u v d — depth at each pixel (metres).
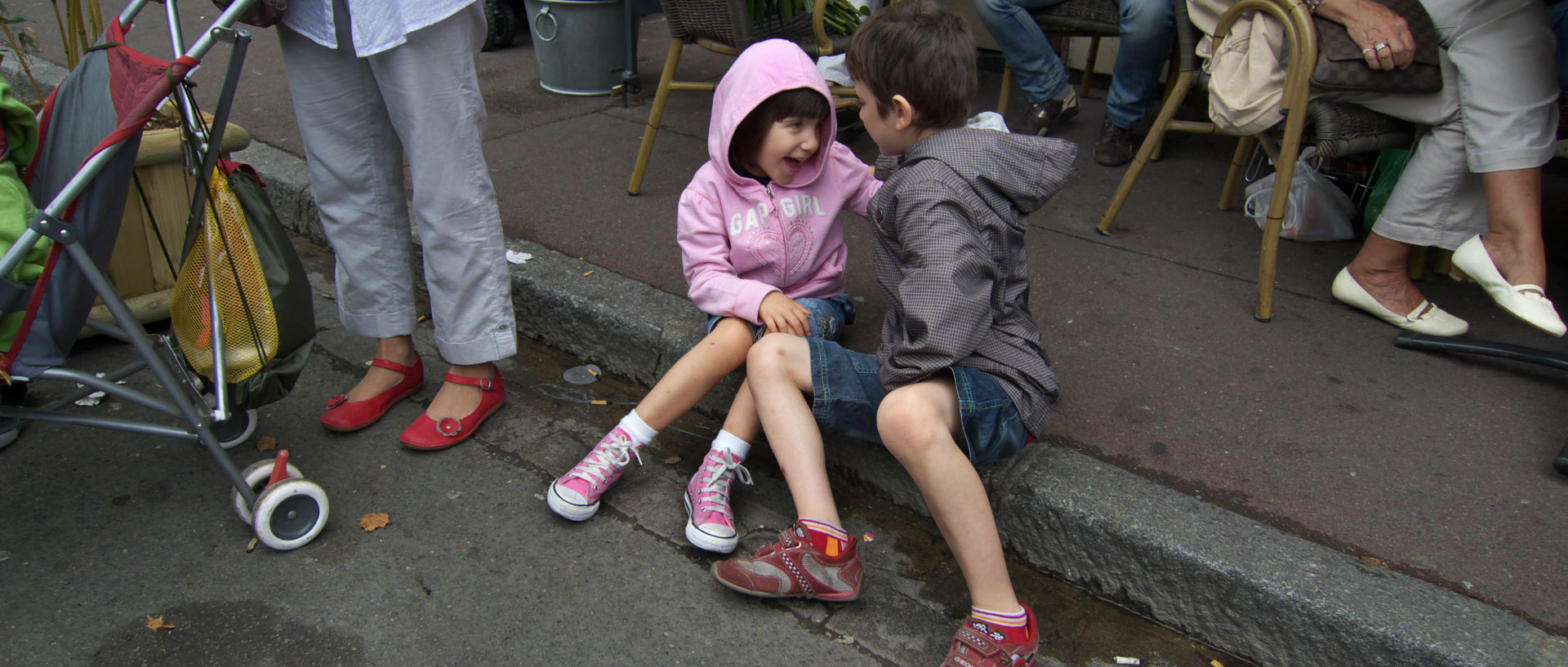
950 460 1.81
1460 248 2.57
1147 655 1.92
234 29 1.77
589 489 2.19
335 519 2.20
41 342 1.88
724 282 2.21
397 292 2.49
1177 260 3.11
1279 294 2.91
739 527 2.23
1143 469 2.12
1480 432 2.26
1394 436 2.24
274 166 3.70
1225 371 2.50
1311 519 1.97
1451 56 2.55
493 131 4.15
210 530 2.16
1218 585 1.87
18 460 2.36
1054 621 2.00
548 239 3.16
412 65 2.09
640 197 3.52
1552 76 2.51
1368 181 3.41
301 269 2.08
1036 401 1.95
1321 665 1.79
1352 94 2.64
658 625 1.95
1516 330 2.73
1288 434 2.24
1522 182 2.47
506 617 1.95
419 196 2.24
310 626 1.92
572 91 4.64
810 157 2.31
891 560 2.15
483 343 2.41
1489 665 1.63
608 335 2.77
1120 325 2.70
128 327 1.88
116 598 1.96
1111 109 3.83
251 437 2.48
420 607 1.97
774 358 2.02
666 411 2.22
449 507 2.26
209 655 1.84
